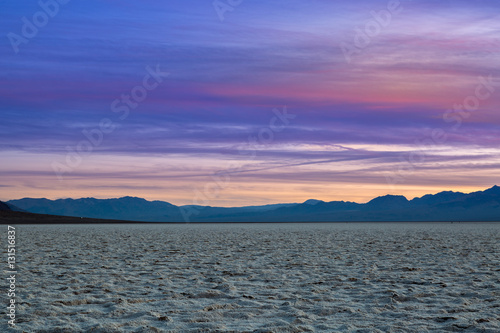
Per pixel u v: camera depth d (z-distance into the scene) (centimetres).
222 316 874
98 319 853
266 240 3419
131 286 1232
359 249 2481
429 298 1048
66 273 1486
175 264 1772
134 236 4125
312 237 3894
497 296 1063
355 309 934
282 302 1012
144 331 742
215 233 4909
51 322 826
